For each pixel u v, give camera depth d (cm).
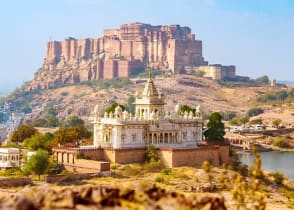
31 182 18562
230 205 12088
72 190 5556
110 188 5622
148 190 5850
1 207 4900
